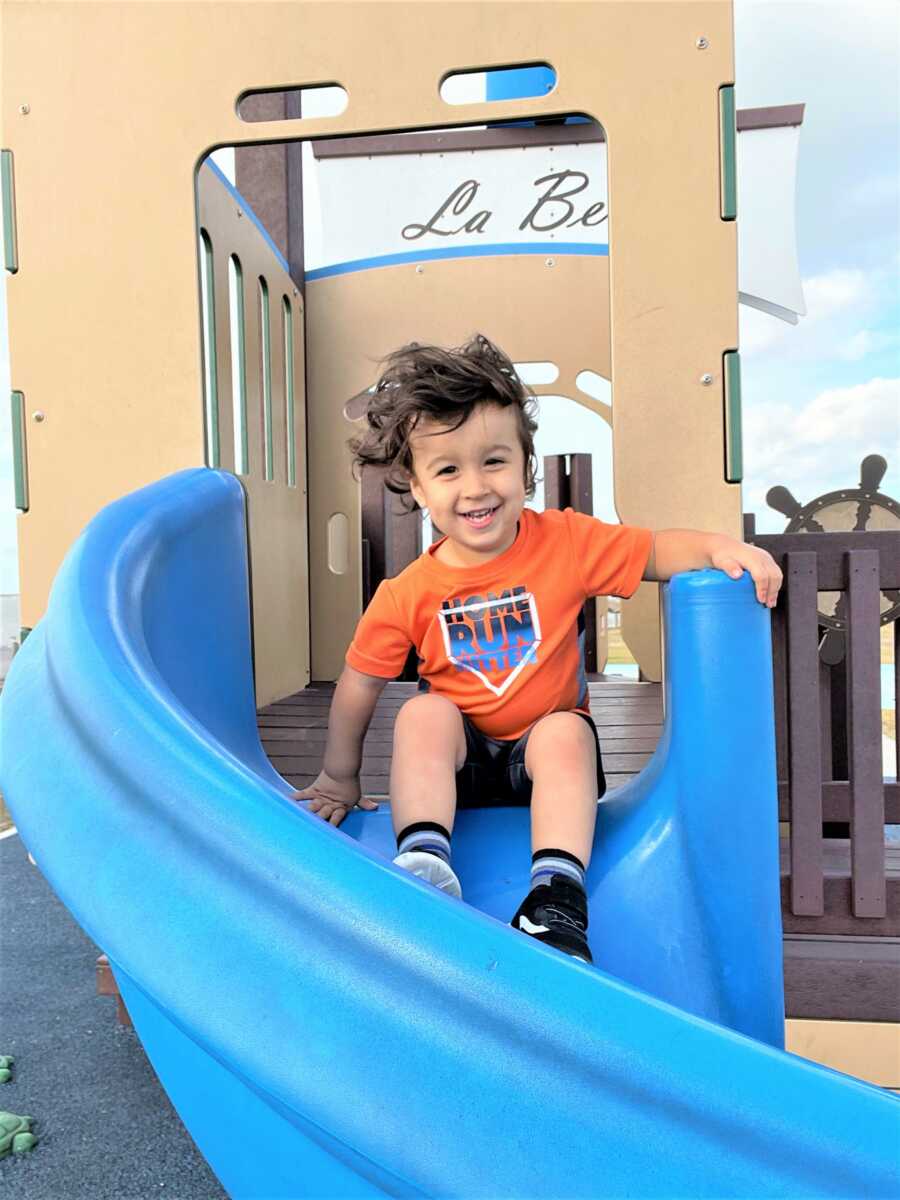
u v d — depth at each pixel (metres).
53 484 1.64
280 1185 0.76
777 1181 0.54
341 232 3.60
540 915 0.98
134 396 1.62
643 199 1.49
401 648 1.37
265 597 2.76
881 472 3.32
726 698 1.12
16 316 1.64
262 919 0.63
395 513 3.22
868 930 1.75
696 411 1.48
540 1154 0.55
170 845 0.69
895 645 2.03
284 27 1.56
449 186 3.56
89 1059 2.00
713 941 1.11
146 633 1.05
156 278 1.61
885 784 1.88
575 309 3.23
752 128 4.12
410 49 1.53
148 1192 1.50
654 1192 0.54
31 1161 1.59
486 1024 0.58
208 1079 0.81
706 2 1.47
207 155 1.61
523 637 1.31
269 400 2.80
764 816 1.13
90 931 0.69
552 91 1.50
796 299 4.15
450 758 1.21
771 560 1.16
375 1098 0.57
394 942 0.60
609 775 1.88
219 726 1.37
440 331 3.22
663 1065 0.57
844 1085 0.58
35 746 0.84
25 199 1.64
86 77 1.62
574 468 3.53
